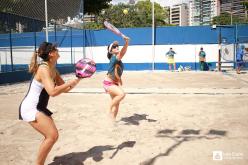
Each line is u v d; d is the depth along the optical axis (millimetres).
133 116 8461
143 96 12086
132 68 27234
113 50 7234
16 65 21922
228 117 8156
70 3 28094
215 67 26469
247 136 6398
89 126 7438
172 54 25844
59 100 11461
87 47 27641
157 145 5902
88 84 16938
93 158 5285
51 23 23516
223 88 14133
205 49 26484
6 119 8445
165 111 9094
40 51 4289
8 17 18812
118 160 5180
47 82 4148
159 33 26797
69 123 7781
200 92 12844
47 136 4367
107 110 9367
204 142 6035
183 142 6059
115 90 7238
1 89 15344
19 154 5574
